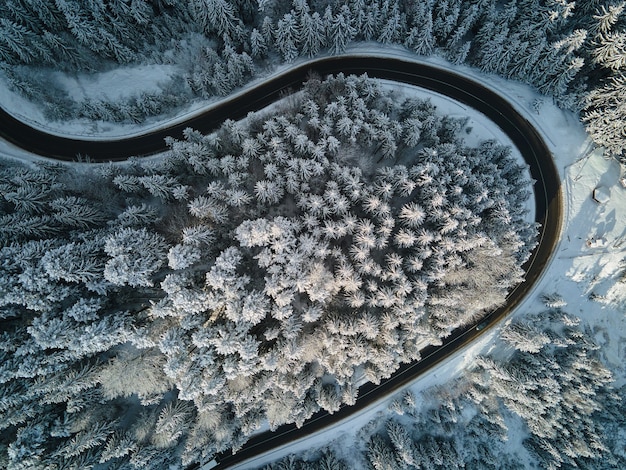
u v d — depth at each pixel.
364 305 49.38
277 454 56.62
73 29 47.31
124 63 54.53
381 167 51.94
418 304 47.00
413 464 52.56
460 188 47.25
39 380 43.34
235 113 56.41
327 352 48.44
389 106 52.91
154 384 46.66
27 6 47.09
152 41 53.94
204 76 52.41
